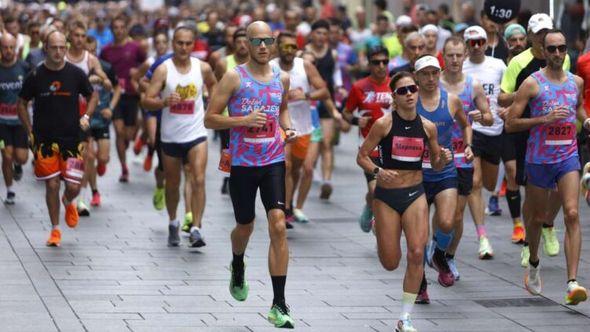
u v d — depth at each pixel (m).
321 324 20.64
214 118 20.66
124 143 40.53
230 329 20.17
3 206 34.56
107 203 35.56
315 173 43.31
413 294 19.78
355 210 34.78
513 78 26.02
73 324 20.31
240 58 30.98
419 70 22.41
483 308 22.09
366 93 28.45
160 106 27.45
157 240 29.19
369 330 20.25
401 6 76.25
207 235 29.97
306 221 32.62
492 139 28.25
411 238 19.95
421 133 20.20
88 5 104.31
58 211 28.27
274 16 63.34
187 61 27.94
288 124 21.81
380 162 20.39
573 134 22.88
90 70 33.59
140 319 20.80
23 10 78.62
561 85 22.89
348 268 25.97
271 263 20.03
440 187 22.67
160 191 31.61
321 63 38.78
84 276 24.62
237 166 20.73
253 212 20.94
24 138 34.62
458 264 26.41
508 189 28.80
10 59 33.91
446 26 53.41
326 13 72.06
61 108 27.64
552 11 38.66
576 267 21.94
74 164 27.72
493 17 30.48
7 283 23.80
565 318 21.25
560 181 22.69
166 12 83.69
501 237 29.78
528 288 22.95
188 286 23.78
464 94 25.00
